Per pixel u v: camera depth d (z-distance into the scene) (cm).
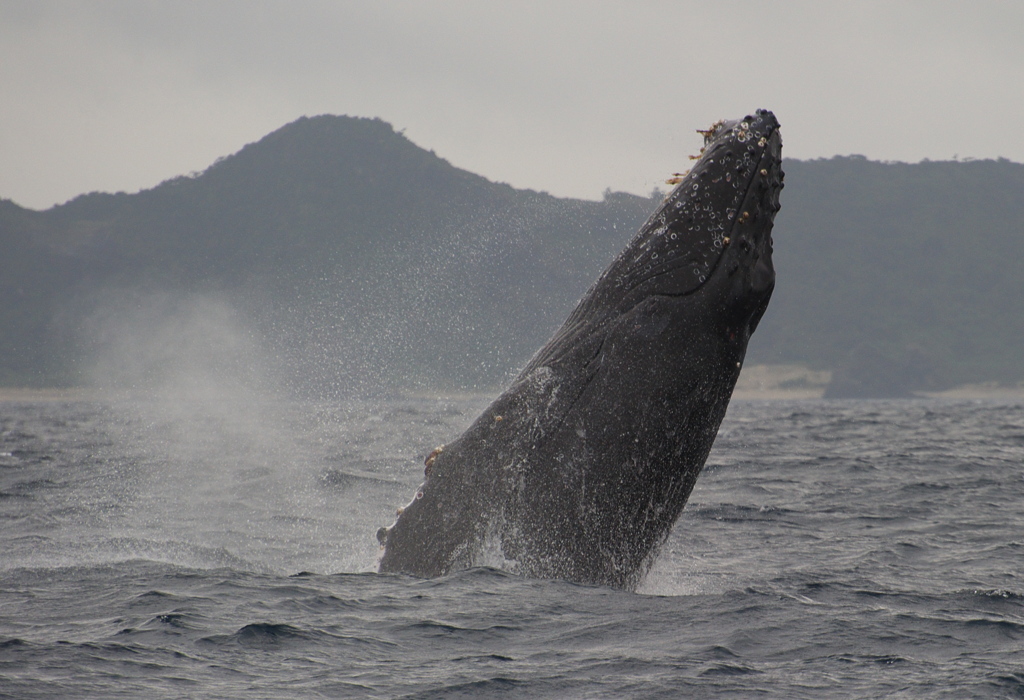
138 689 2664
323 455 11969
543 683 2753
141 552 4975
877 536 5738
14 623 3319
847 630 3272
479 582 3619
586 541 3591
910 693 2652
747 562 4866
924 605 3788
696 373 3431
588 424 3503
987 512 6744
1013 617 3597
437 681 2770
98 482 8844
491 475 3675
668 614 3394
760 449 13025
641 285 3525
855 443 14562
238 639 3139
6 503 7219
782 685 2728
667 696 2647
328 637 3170
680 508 3656
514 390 3722
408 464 10619
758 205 3441
